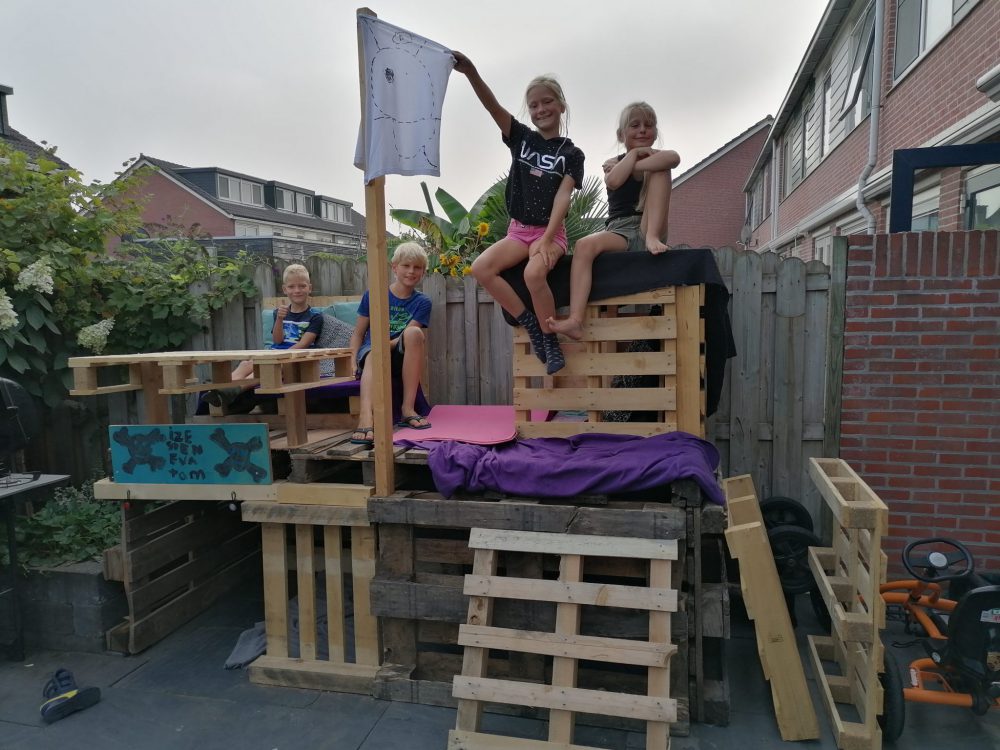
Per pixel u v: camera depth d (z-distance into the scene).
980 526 3.76
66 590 3.53
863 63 9.95
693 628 2.78
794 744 2.66
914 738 2.70
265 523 3.24
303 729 2.82
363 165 2.91
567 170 3.09
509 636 2.59
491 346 4.50
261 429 3.16
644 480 2.71
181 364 3.06
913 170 3.80
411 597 2.96
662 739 2.37
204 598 4.00
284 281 4.34
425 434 3.43
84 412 4.78
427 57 2.87
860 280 3.80
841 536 3.14
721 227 30.28
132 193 4.99
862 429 3.88
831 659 3.25
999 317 3.63
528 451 3.04
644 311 3.70
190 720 2.91
